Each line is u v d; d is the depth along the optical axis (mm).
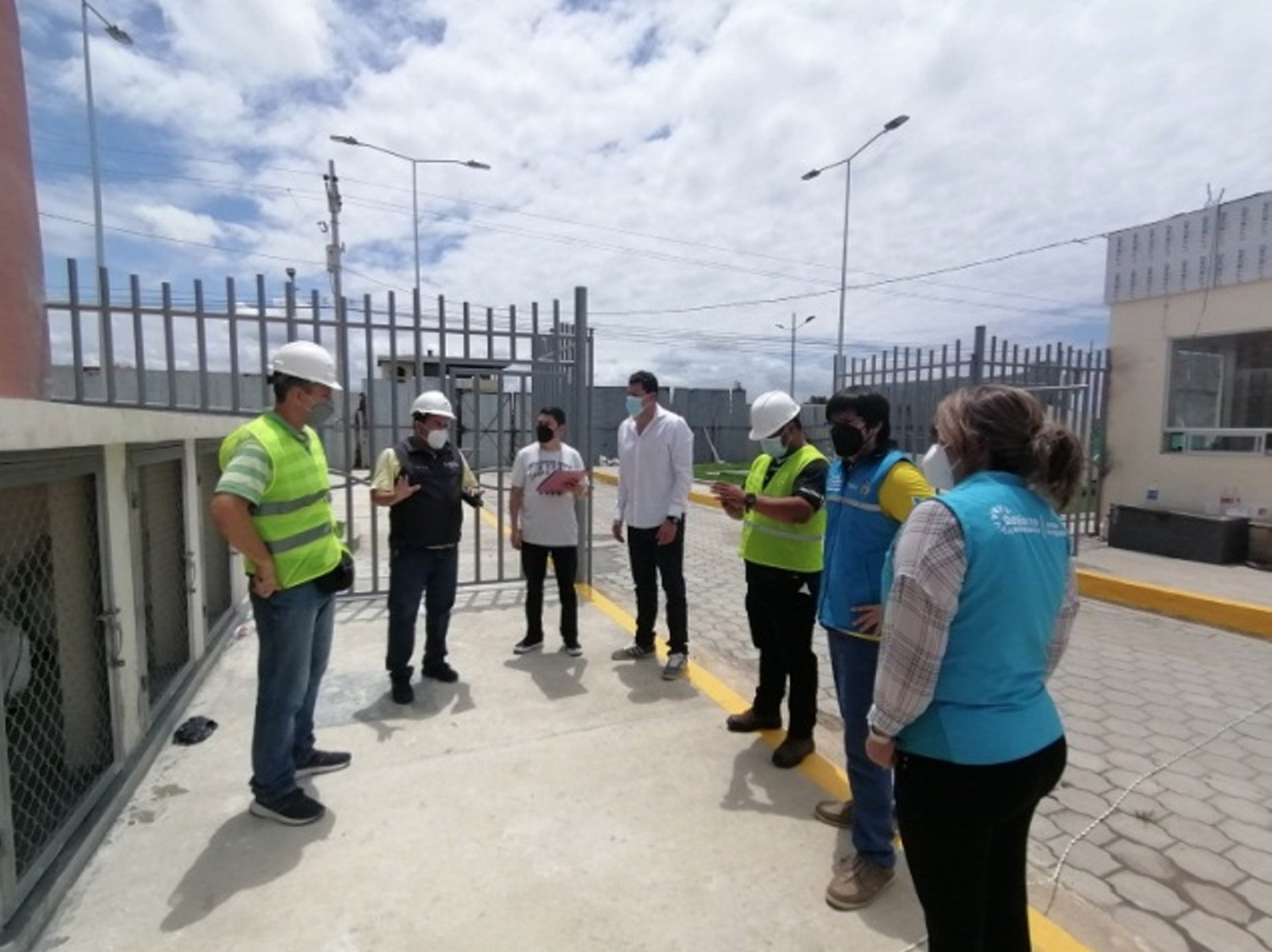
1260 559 7531
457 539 4203
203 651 4305
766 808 2980
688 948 2219
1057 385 8664
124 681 3039
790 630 3232
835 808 2883
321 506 2934
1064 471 1685
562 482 4562
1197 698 4414
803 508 3035
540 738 3588
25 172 3508
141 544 3531
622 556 9031
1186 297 8281
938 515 1614
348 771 3252
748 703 4047
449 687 4219
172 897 2406
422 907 2377
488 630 5297
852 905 2389
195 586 4164
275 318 5566
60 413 2262
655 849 2705
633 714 3877
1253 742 3822
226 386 11820
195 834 2754
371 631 5219
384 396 11453
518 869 2576
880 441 2531
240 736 3568
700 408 26766
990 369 7965
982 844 1652
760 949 2221
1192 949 2326
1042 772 1649
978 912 1683
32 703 2566
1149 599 6449
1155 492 8641
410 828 2822
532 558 4758
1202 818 3104
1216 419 8180
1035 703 1662
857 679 2461
